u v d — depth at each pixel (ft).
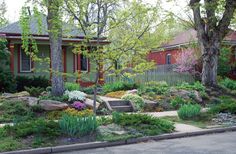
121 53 38.17
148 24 38.88
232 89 83.25
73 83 74.38
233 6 73.20
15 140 33.88
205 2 73.10
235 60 121.29
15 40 81.97
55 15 37.81
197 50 104.73
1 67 71.56
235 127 44.70
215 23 75.41
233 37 120.67
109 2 38.17
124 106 58.70
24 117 46.60
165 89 68.23
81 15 37.19
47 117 48.55
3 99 54.08
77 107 52.85
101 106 56.95
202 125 45.03
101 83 83.56
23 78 78.23
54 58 56.54
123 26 40.01
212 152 31.65
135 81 86.74
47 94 57.31
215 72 76.79
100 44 40.93
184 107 49.37
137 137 37.24
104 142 35.24
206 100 68.18
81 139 35.35
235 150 32.45
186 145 35.14
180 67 104.47
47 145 33.40
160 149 33.37
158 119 43.21
